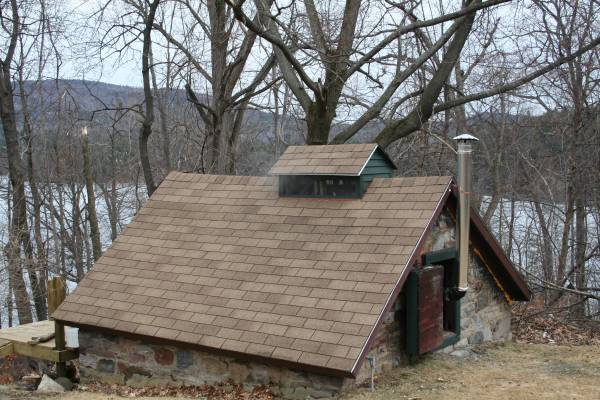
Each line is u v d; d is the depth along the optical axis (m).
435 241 11.93
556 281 20.36
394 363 10.95
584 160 21.66
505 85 18.19
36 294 22.98
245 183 13.52
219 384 10.56
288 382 9.84
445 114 24.73
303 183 12.48
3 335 13.91
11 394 11.45
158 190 14.30
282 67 20.02
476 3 16.98
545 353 13.08
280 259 11.28
